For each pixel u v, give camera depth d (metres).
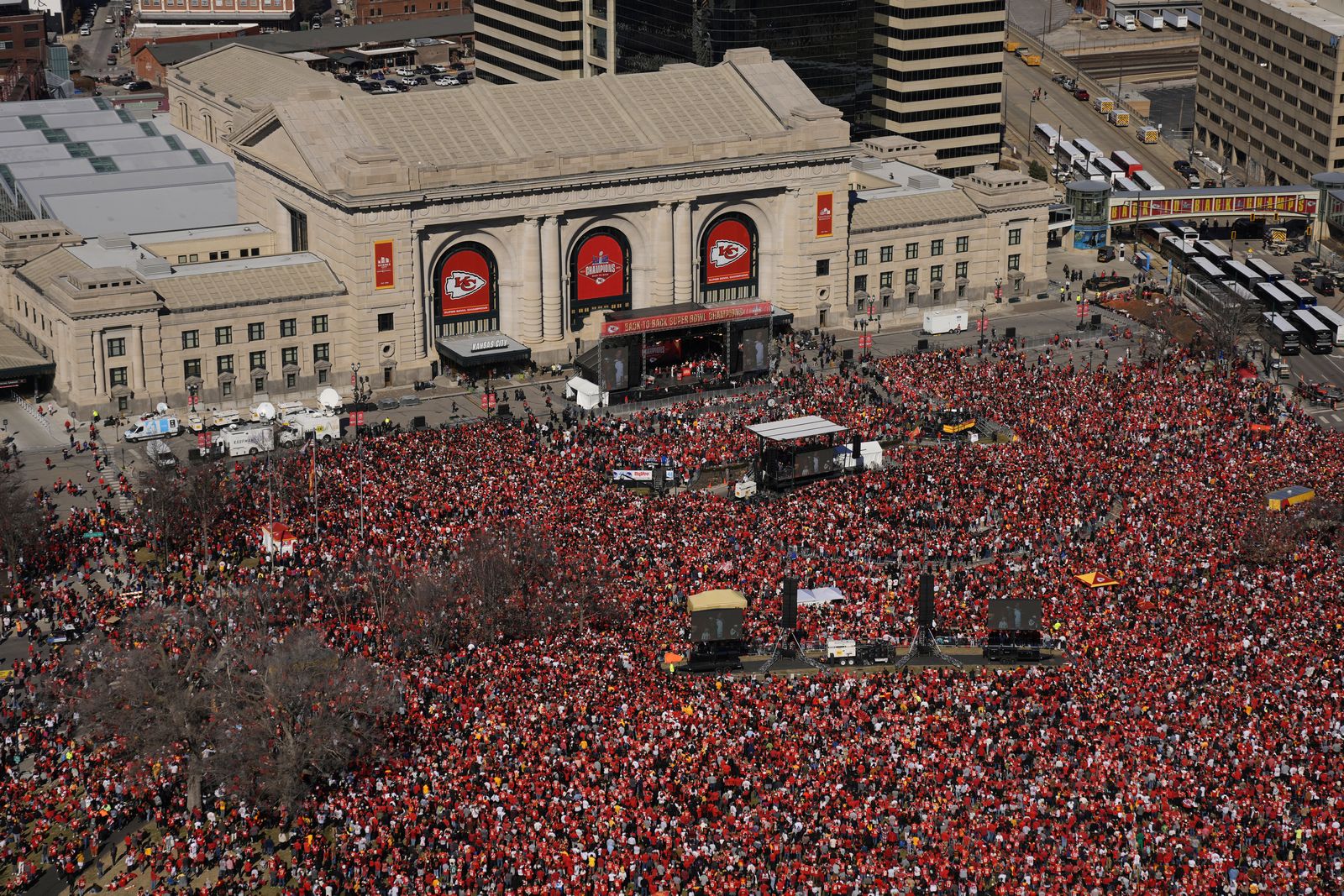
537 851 142.25
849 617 189.00
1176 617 185.25
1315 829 144.88
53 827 153.62
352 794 153.12
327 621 188.38
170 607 186.62
